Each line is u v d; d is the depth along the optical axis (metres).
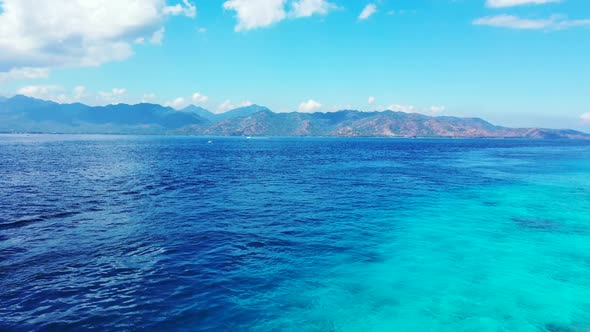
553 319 9.21
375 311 9.45
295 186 31.38
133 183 32.09
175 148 110.25
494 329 8.73
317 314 9.22
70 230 16.38
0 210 20.47
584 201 24.41
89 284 10.56
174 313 8.98
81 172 40.69
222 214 20.06
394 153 90.81
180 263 12.38
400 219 19.31
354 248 14.43
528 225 18.08
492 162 59.50
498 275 11.87
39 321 8.45
